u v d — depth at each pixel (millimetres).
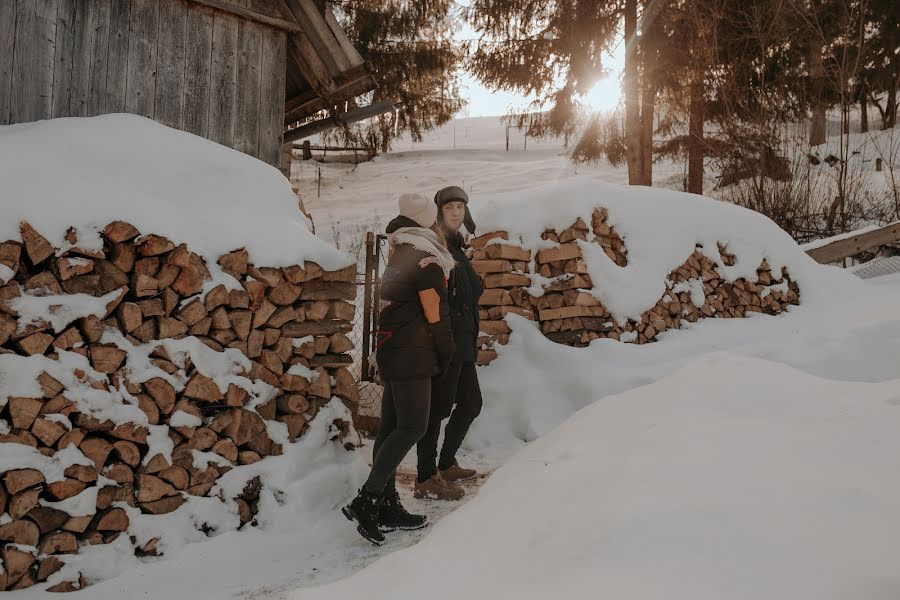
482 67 12930
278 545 2857
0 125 3818
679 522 1556
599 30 12188
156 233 2906
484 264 5461
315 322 3570
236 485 2990
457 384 3500
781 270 6883
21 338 2508
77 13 4504
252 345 3242
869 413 2008
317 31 5617
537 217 5480
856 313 5492
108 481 2635
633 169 12688
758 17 11641
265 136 5477
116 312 2826
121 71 4695
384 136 15672
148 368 2826
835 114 27859
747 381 2545
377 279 5465
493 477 2621
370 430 5027
